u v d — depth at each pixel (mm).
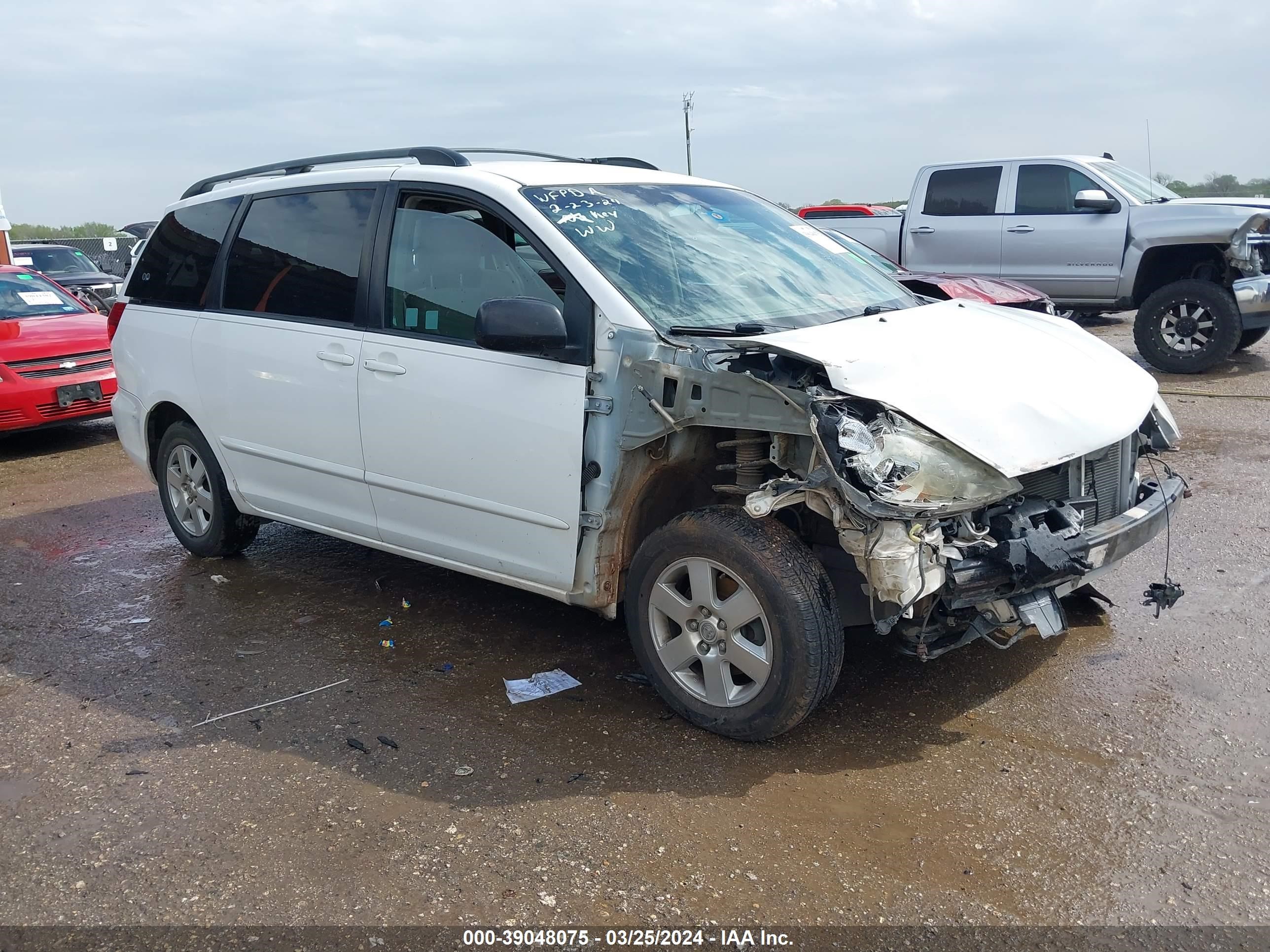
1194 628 4406
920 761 3475
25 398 8680
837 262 4703
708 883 2871
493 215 4043
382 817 3232
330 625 4812
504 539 4035
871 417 3213
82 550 6129
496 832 3129
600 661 4332
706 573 3547
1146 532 3691
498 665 4316
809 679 3361
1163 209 9930
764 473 3539
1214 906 2725
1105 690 3914
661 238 4109
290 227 4805
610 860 2980
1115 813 3145
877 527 3117
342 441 4508
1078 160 10648
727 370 3354
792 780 3377
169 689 4203
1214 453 7113
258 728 3846
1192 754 3451
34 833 3203
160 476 5801
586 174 4414
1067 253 10523
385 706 3986
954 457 3160
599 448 3656
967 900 2779
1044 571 3236
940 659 4230
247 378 4895
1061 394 3602
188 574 5598
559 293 3848
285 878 2943
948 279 8336
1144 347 10203
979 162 11195
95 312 10398
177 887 2918
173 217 5578
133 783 3482
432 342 4113
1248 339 10805
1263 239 9570
